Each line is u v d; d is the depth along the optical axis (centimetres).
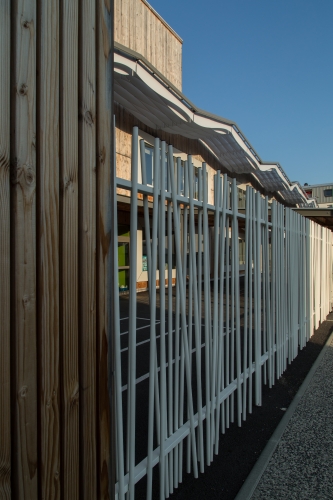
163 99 684
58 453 125
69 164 127
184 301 219
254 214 338
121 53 538
